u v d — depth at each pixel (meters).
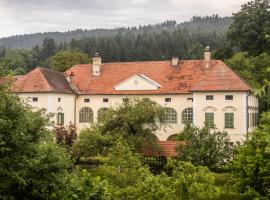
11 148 15.74
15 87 17.19
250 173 28.17
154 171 47.72
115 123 49.41
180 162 25.22
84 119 71.25
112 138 46.69
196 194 23.72
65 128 58.88
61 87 69.19
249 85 63.41
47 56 173.88
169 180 23.88
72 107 70.94
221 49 92.75
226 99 61.34
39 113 17.16
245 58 84.25
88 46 176.38
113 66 74.19
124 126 49.72
